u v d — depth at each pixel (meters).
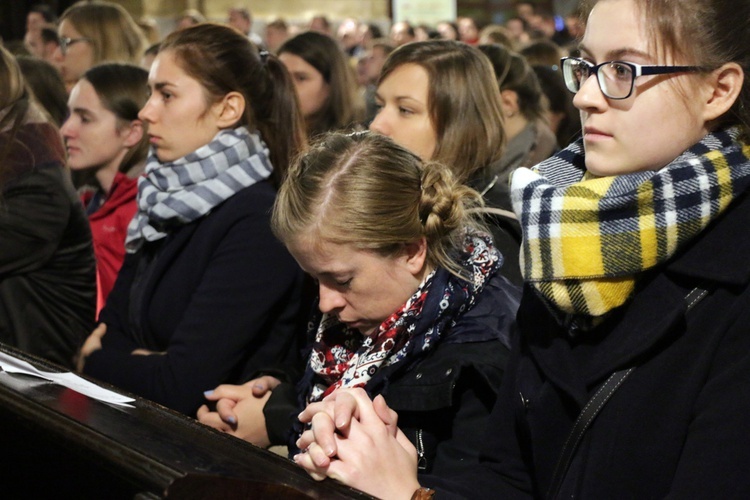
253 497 1.29
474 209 2.11
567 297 1.53
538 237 1.55
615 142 1.51
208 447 1.44
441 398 1.88
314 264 1.91
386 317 1.96
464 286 1.96
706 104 1.49
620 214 1.48
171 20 13.06
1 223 2.96
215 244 2.64
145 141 3.78
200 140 2.75
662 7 1.45
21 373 1.78
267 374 2.57
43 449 1.67
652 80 1.46
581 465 1.53
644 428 1.46
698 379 1.42
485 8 17.48
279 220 1.94
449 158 2.68
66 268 3.12
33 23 8.59
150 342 2.74
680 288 1.49
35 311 3.04
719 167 1.45
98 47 5.35
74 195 3.14
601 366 1.52
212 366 2.51
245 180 2.69
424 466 1.94
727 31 1.45
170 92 2.74
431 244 1.96
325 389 2.11
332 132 2.20
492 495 1.70
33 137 3.05
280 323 2.66
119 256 3.72
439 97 2.68
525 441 1.69
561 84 4.62
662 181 1.45
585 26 1.58
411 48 2.78
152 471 1.28
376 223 1.87
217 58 2.74
